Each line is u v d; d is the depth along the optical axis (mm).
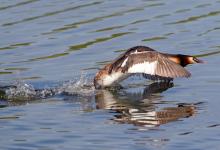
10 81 17406
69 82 17172
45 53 19609
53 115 14570
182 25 21250
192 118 13891
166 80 16938
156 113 14375
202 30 20703
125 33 20781
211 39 19859
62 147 12539
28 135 13273
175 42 19828
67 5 23656
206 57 18438
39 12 23031
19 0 24391
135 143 12586
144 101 15398
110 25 21547
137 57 15430
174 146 12359
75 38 20641
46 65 18641
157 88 16469
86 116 14398
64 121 14109
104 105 15234
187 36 20250
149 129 13336
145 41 20031
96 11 22906
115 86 16875
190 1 23609
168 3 23453
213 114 14078
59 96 16172
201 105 14797
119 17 22219
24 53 19703
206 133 12945
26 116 14539
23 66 18672
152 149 12266
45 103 15594
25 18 22531
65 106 15273
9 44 20500
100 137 13008
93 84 17031
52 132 13414
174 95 15750
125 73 16438
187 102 15102
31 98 16047
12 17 22688
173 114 14242
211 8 22688
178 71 14844
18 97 16141
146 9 22938
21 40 20734
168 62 15102
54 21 22125
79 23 21844
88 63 18594
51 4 23828
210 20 21531
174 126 13445
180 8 22859
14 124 13984
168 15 22219
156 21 21703
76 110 14891
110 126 13633
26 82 17297
